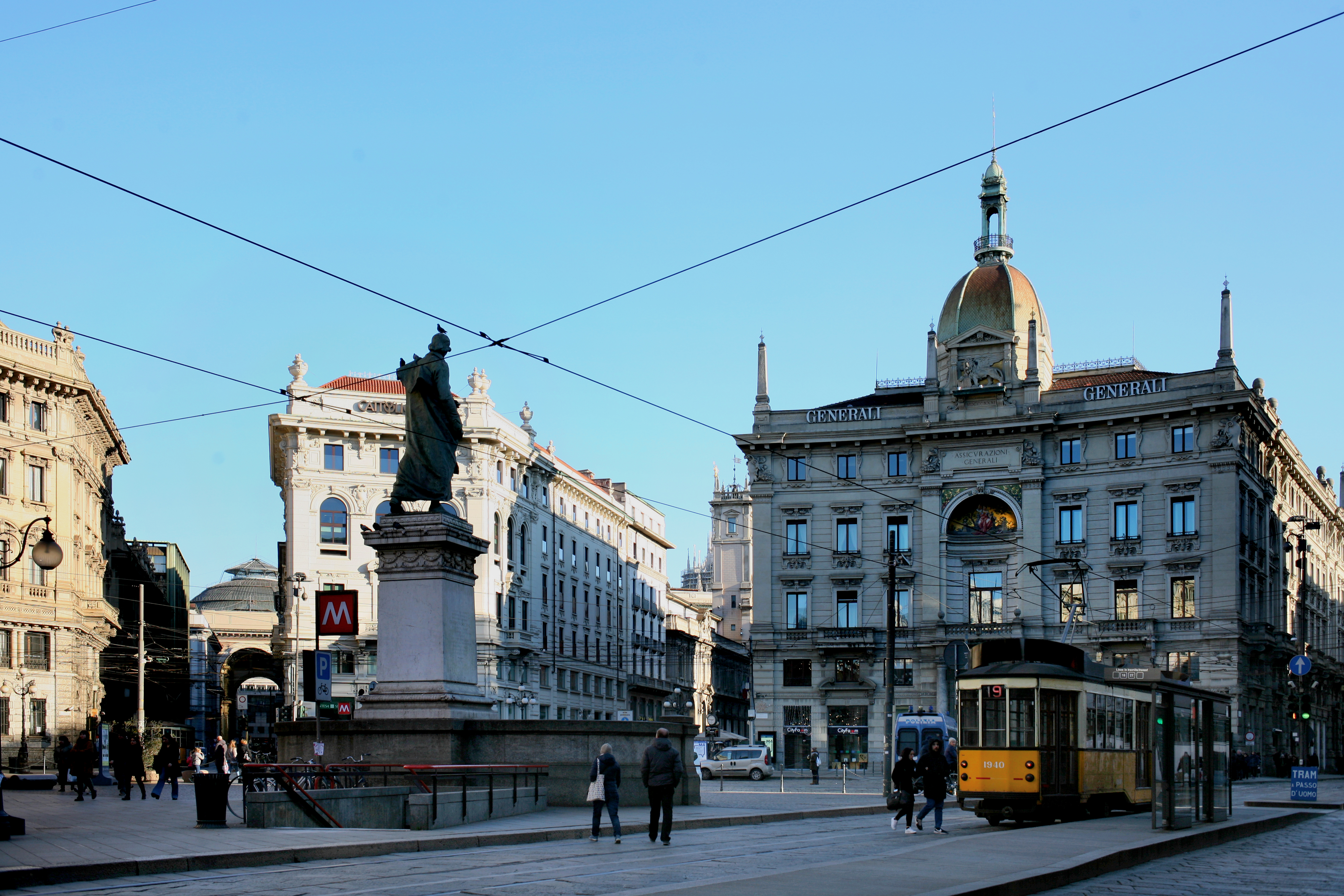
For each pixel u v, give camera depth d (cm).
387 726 2884
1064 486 7725
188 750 10225
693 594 16788
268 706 14875
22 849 1959
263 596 14912
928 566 7906
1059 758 3106
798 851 2252
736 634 16500
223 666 13525
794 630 8106
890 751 4678
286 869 1842
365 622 8506
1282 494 8544
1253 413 7419
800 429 8256
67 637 7075
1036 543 7688
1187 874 1966
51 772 6538
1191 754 2834
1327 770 9612
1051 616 7669
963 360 8075
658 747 2372
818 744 7988
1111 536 7562
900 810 2855
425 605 2975
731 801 4069
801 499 8231
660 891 1469
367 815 2503
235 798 3497
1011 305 8181
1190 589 7344
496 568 8856
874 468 8138
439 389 3108
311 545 8525
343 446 8681
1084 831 2583
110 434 8381
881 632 7931
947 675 7731
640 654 12262
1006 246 8656
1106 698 3366
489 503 8781
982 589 7850
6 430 6800
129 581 10544
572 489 10575
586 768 3167
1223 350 7356
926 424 7925
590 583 10969
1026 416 7731
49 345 7106
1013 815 3084
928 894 1460
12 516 6812
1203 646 7231
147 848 1961
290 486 8581
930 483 7956
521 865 1919
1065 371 8781
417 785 2603
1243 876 1956
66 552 7112
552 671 9850
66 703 7038
